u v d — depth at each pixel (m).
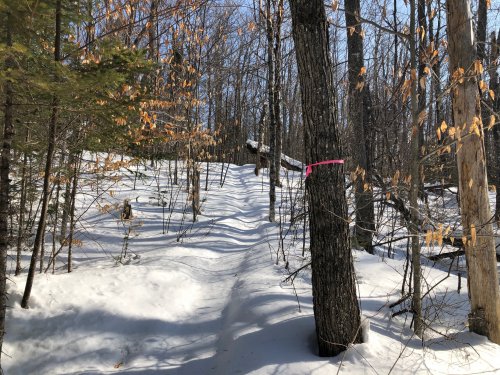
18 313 4.61
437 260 6.69
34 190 5.52
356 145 7.08
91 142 5.01
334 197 3.47
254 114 26.62
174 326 4.73
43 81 3.47
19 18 3.34
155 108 8.11
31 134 4.94
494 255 4.16
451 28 4.13
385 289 5.35
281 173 17.72
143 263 6.44
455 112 4.18
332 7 3.95
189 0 7.28
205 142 9.70
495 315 4.14
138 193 11.40
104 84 3.74
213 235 8.41
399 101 7.25
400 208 5.67
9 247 6.50
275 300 4.71
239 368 3.57
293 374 3.29
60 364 4.09
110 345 4.34
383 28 3.97
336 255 3.49
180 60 9.83
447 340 4.09
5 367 4.04
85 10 4.42
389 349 3.63
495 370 3.52
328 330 3.53
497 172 8.88
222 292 5.62
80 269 6.07
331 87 3.47
